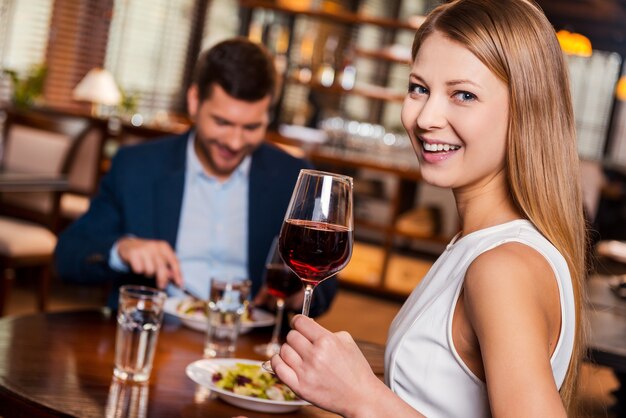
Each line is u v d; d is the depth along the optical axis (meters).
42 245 4.78
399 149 8.00
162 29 8.53
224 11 9.34
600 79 10.85
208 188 2.72
